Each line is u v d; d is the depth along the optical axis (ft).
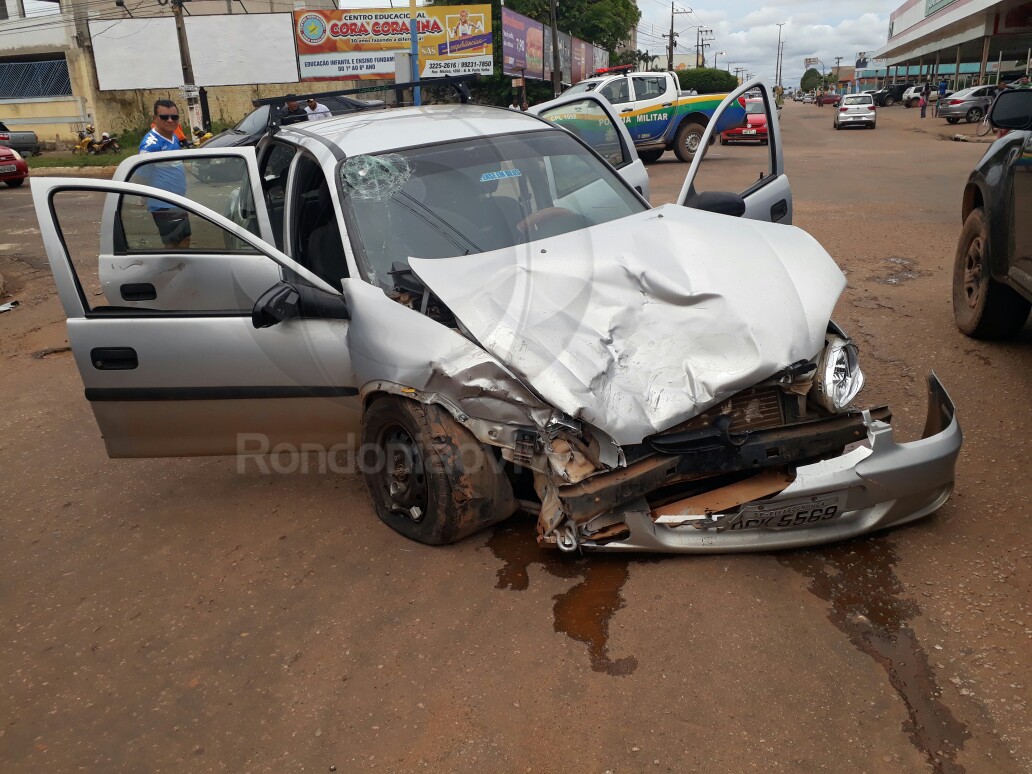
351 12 92.07
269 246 11.39
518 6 122.83
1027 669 8.28
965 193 18.12
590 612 9.61
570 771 7.49
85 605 10.91
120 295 14.12
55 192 11.81
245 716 8.61
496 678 8.73
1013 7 129.29
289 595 10.64
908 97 175.73
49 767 8.19
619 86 59.93
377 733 8.18
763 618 9.26
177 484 14.28
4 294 29.17
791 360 9.53
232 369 11.91
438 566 10.88
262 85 102.83
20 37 99.50
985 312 17.11
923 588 9.64
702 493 10.09
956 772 7.14
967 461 12.61
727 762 7.42
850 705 7.96
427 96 65.16
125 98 100.78
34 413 18.06
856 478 9.72
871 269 24.81
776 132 16.38
